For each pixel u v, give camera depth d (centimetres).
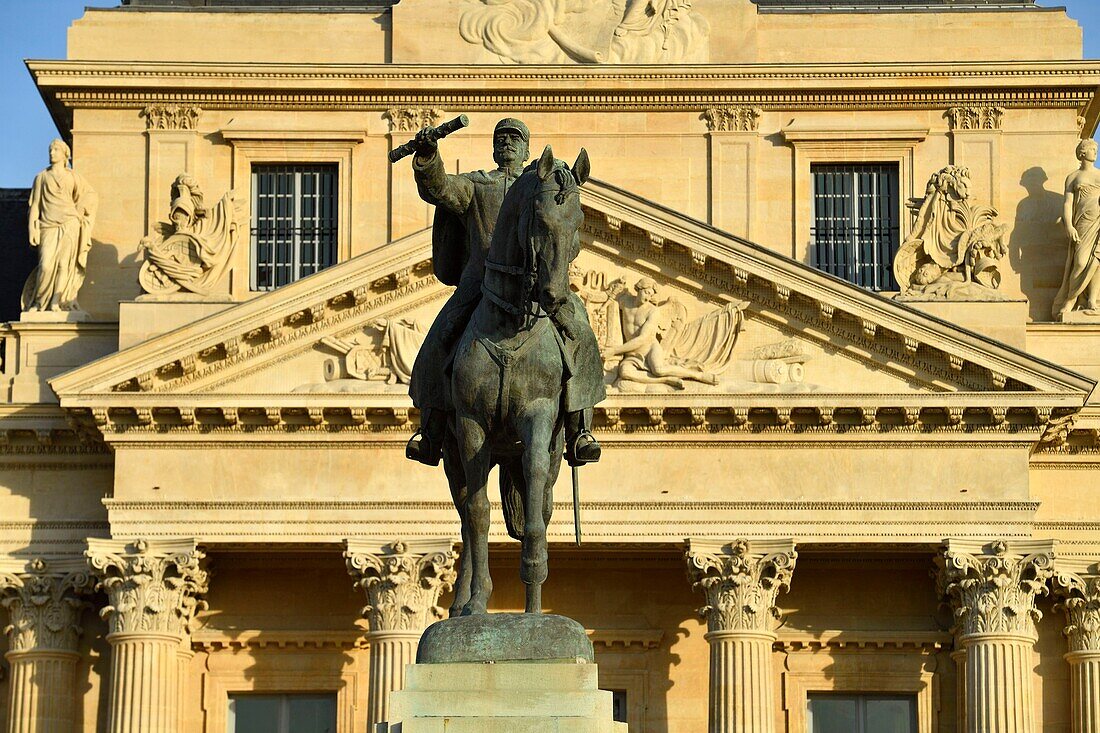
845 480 7806
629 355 7844
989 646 7725
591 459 2919
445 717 2631
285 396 7725
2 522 8181
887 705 8206
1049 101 8788
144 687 7731
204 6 8925
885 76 8750
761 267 7750
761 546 7788
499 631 2712
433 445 3000
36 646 8094
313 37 8906
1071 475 8188
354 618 8231
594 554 8156
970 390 7750
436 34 8844
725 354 7825
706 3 8888
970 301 8056
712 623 7788
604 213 7794
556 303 2792
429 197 2953
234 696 8206
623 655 8206
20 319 8500
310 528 7775
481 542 2889
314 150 8744
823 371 7819
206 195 8738
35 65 8706
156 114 8781
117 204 8719
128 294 8631
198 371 7812
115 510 7788
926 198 8200
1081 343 8356
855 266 8719
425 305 7869
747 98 8769
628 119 8769
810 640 8156
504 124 3009
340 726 8156
